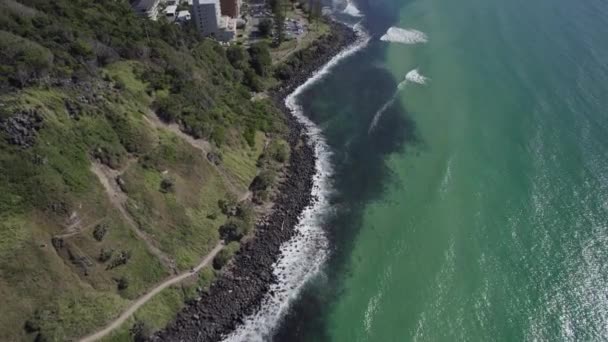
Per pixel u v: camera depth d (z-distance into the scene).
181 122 91.06
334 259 80.81
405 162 102.12
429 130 111.25
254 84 125.38
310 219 88.50
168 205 78.06
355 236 85.06
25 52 76.00
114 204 72.69
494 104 117.25
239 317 70.69
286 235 84.62
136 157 80.00
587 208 84.94
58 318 61.12
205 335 68.00
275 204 90.38
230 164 92.69
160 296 69.81
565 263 75.69
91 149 75.06
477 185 92.88
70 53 85.88
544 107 112.94
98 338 62.72
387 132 112.25
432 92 125.38
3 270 59.88
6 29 83.44
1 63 73.81
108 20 108.19
